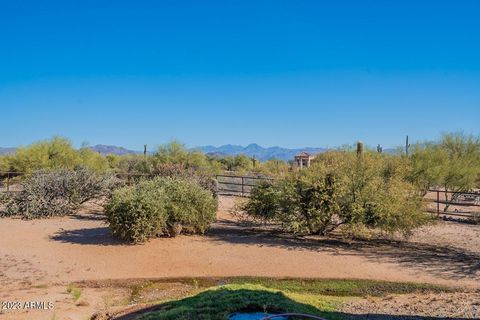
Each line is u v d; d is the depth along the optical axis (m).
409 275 9.38
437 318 6.20
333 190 12.58
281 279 9.12
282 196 13.12
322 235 13.60
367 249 11.82
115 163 37.31
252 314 5.66
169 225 12.93
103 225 15.02
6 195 18.08
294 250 11.59
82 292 8.23
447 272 9.60
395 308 6.73
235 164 46.84
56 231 13.95
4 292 8.08
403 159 17.94
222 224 15.52
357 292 8.32
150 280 9.10
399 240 13.09
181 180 14.71
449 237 13.63
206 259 10.67
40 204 16.97
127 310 6.65
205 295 6.46
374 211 12.37
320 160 14.06
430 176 20.03
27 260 10.43
